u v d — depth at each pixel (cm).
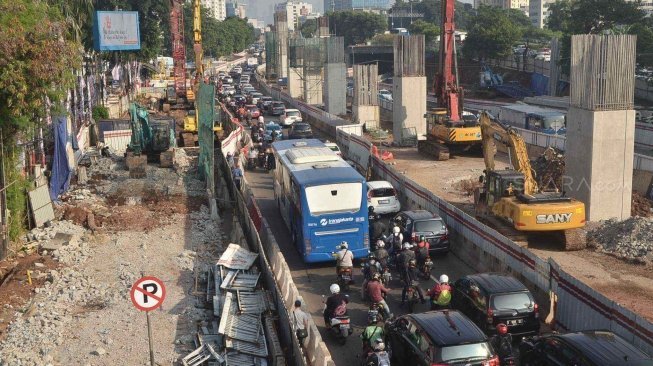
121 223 2739
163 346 1612
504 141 2619
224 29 19000
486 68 10312
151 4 8512
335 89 7081
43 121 2809
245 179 3619
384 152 4412
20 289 1978
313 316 1922
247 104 7631
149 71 12131
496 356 1391
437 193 3416
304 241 2284
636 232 2419
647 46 7494
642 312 1861
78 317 1792
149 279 1340
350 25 19262
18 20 2102
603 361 1243
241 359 1542
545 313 1816
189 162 4222
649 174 3331
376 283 1836
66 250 2342
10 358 1538
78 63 2544
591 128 2762
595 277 2156
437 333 1419
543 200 2427
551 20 14500
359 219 2308
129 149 4122
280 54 11762
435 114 4531
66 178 3158
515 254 1986
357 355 1672
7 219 2272
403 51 4984
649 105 7294
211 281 2039
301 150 2725
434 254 2395
